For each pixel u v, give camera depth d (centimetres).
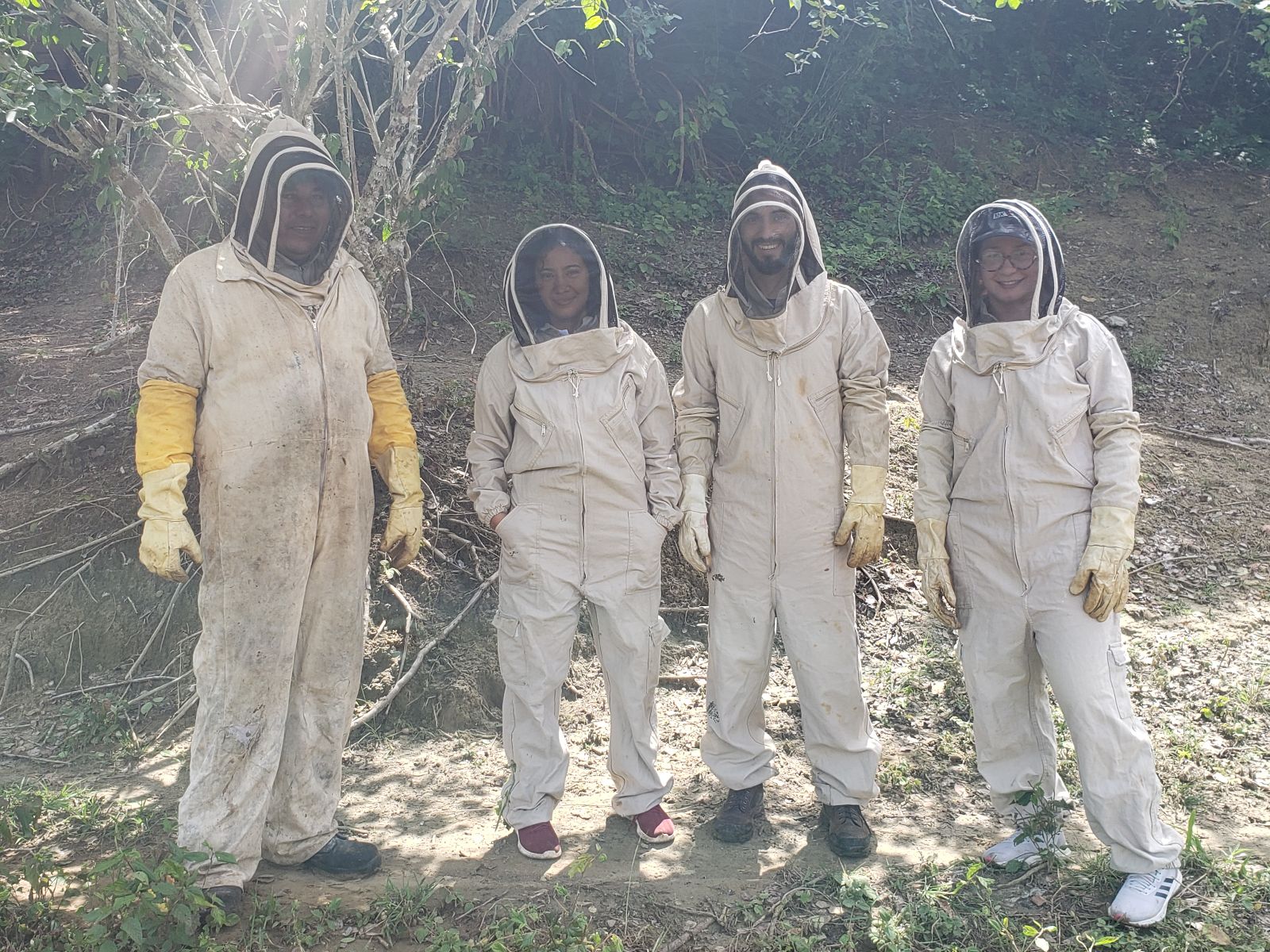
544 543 363
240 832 328
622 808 383
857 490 363
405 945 317
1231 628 554
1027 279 331
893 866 359
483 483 374
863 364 365
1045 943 309
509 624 369
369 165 982
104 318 890
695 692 506
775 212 345
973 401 343
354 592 346
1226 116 1355
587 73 1148
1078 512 331
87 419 621
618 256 974
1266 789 416
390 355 367
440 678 484
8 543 542
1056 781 360
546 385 363
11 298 998
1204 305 976
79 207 1135
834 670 367
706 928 326
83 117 477
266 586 325
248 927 320
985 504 340
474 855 371
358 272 355
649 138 1167
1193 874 344
